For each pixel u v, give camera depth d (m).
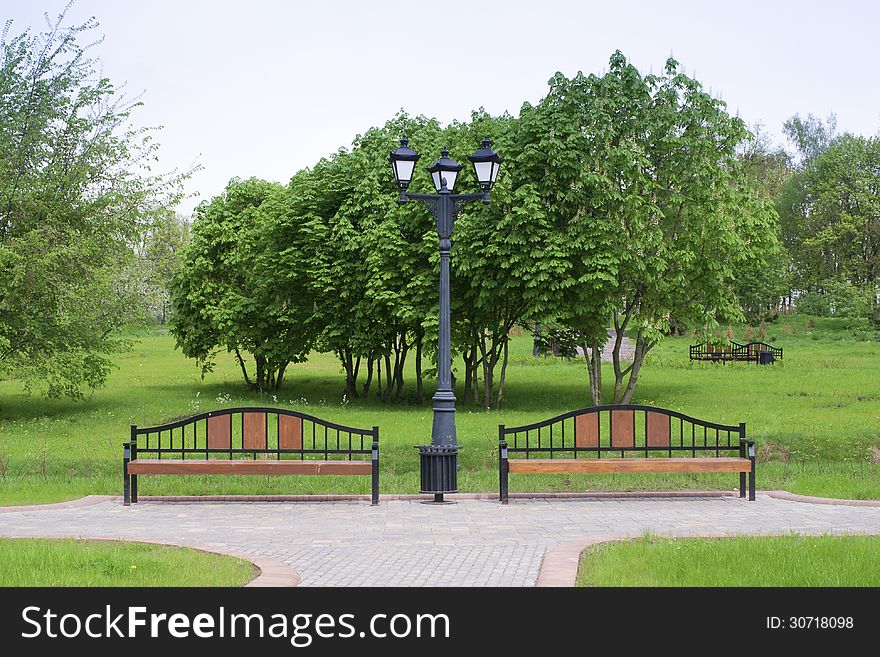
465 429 19.33
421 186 25.08
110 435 19.64
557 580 6.77
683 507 11.55
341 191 27.67
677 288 25.53
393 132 29.52
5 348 21.36
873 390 29.14
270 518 10.77
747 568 7.11
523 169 24.22
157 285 27.88
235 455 15.61
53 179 21.81
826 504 11.77
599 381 26.05
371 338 26.98
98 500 12.15
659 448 12.42
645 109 25.14
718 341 26.64
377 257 25.39
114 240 23.20
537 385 33.41
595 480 13.95
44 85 22.03
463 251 24.36
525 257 23.86
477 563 7.86
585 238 23.58
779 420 20.55
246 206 32.88
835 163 65.50
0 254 20.03
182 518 10.76
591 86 24.89
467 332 25.84
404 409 26.12
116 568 7.15
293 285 28.23
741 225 25.42
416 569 7.61
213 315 30.22
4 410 24.61
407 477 14.41
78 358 22.53
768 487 13.14
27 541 8.44
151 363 45.03
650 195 24.97
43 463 14.51
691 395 28.66
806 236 67.06
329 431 19.20
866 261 64.81
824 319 65.19
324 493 12.77
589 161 24.09
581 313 24.44
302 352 30.52
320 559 8.10
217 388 32.72
